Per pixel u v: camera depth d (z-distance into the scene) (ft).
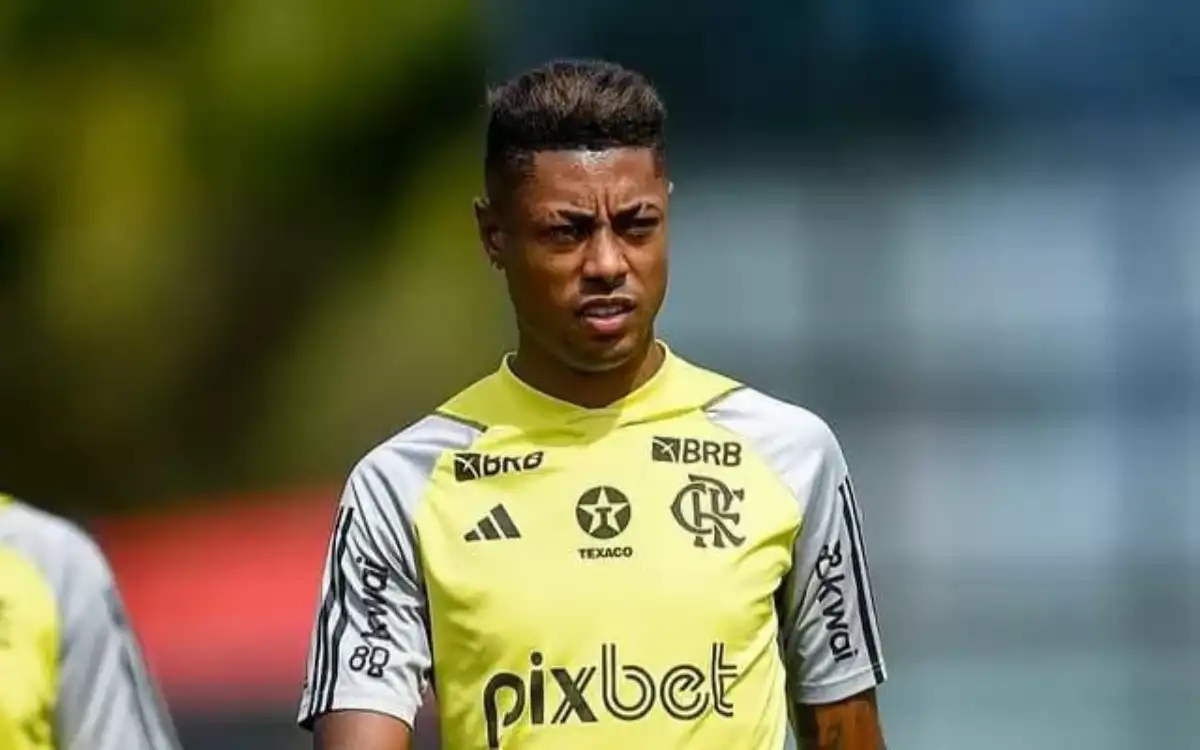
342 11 280.72
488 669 56.24
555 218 56.08
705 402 58.75
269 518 204.54
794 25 159.53
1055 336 159.84
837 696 59.06
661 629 56.13
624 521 57.00
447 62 280.51
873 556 159.84
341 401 282.56
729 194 159.63
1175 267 159.12
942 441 159.84
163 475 281.74
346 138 281.54
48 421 281.33
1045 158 159.53
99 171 277.85
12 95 277.23
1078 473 159.74
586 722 55.67
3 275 278.26
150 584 189.98
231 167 280.51
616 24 161.07
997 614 158.92
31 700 61.46
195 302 281.74
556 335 56.70
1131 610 158.71
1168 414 159.12
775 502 57.77
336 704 56.95
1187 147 159.63
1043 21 159.74
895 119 159.74
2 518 62.85
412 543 57.52
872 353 159.84
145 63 278.87
